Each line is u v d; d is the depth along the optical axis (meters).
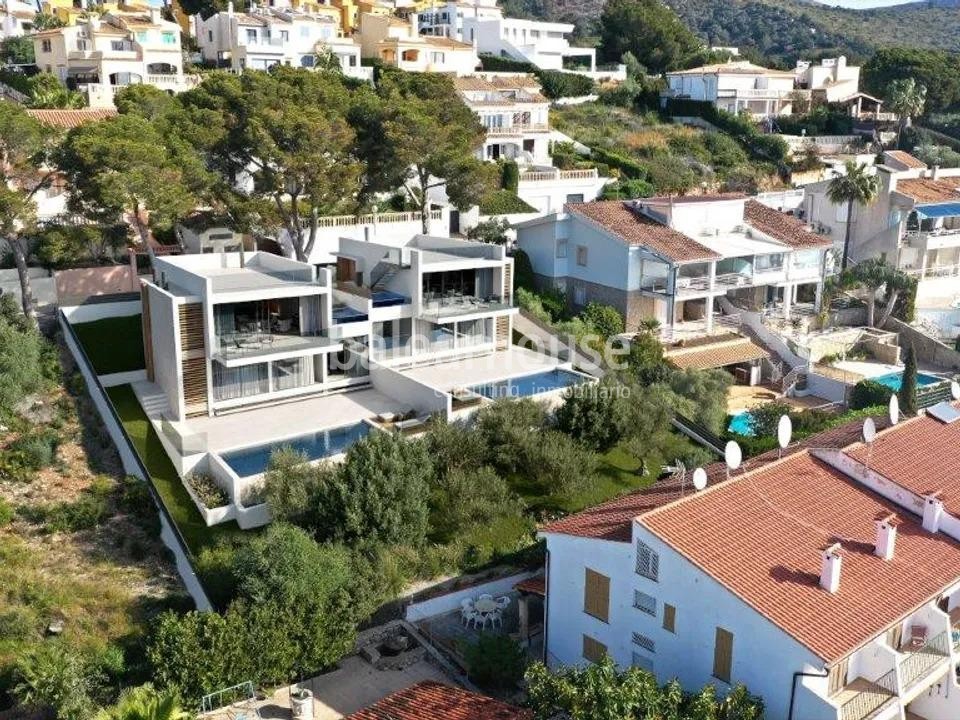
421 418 44.62
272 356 44.50
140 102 59.28
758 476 30.22
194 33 112.81
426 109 61.78
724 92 114.50
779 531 27.58
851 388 54.50
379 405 46.72
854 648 23.28
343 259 55.03
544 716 24.06
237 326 45.44
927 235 71.62
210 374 44.22
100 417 44.25
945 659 25.95
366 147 57.62
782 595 24.80
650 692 23.31
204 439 40.41
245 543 35.59
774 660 23.88
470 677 30.36
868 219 74.00
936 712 26.70
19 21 111.44
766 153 103.25
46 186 48.66
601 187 82.56
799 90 119.62
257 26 99.88
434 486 39.97
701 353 57.12
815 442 35.28
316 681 30.56
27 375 43.78
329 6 123.88
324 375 47.84
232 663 28.81
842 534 27.98
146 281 46.91
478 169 59.34
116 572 34.97
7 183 47.28
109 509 38.09
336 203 56.09
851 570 26.22
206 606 32.84
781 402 54.66
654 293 58.59
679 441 46.75
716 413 49.09
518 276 62.06
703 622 25.58
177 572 35.62
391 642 32.31
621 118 107.06
